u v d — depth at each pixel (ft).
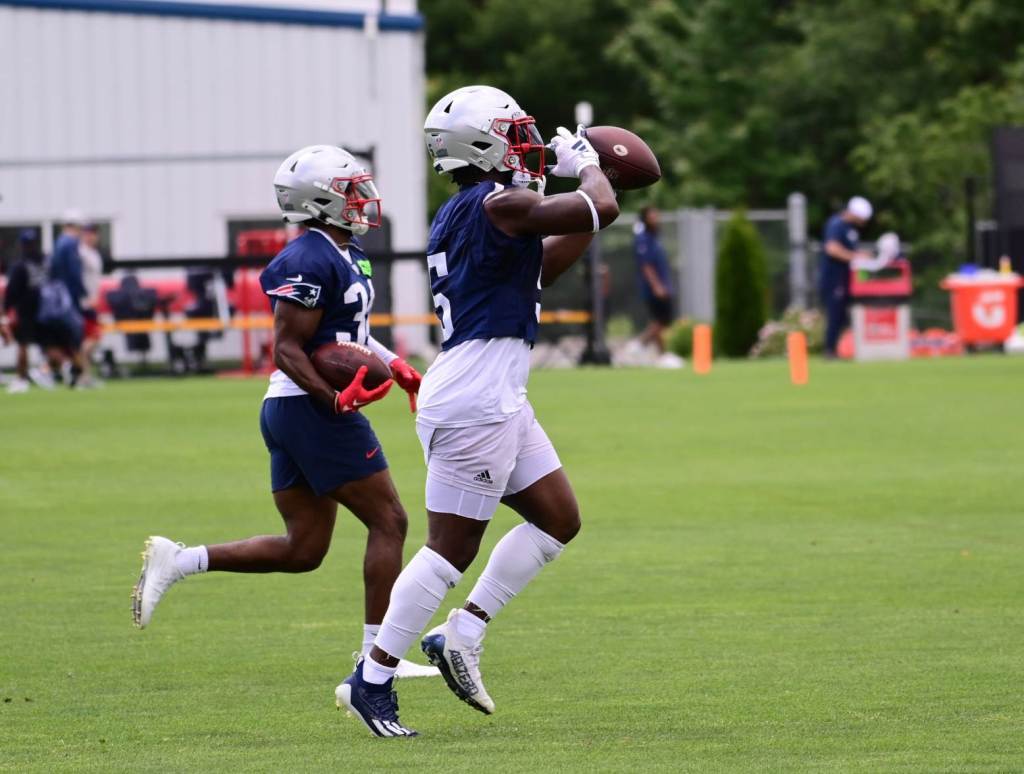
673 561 115.96
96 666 86.22
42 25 347.15
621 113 654.53
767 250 407.03
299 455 82.02
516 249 71.51
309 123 360.69
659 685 80.18
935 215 493.36
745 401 236.84
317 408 81.61
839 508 139.23
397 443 191.62
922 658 84.99
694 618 96.68
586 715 74.69
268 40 357.61
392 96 364.38
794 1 600.39
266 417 83.30
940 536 124.67
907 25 545.44
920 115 525.75
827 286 328.70
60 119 349.00
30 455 183.73
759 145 566.36
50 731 72.79
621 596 103.76
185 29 353.72
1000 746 67.56
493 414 72.13
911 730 70.59
